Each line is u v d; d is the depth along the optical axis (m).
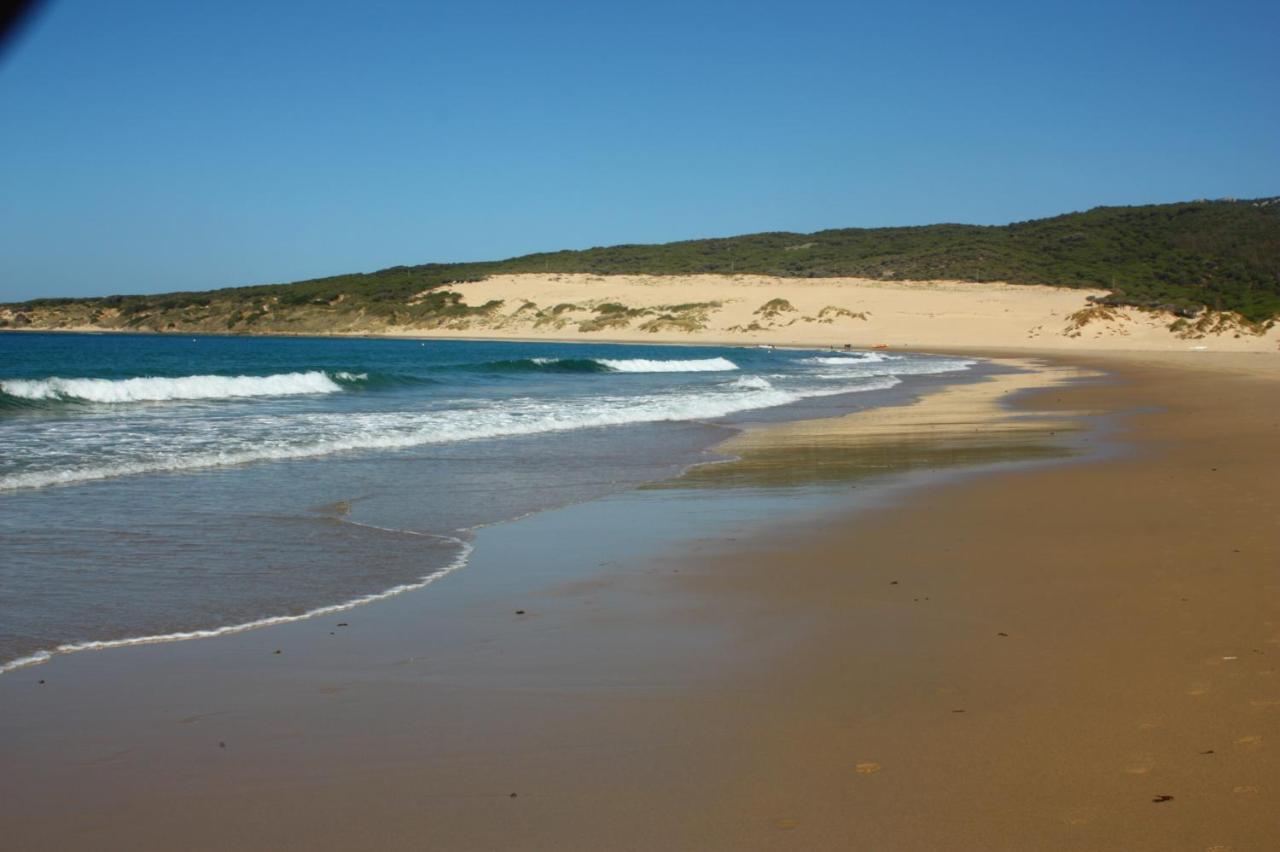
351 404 21.83
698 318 95.44
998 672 4.96
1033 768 3.84
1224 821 3.40
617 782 3.80
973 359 56.69
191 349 62.88
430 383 30.86
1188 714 4.33
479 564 7.61
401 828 3.47
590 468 12.88
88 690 4.84
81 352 54.88
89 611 6.22
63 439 14.20
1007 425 18.56
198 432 15.40
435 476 12.06
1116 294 98.69
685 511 9.86
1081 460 13.19
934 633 5.66
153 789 3.77
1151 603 6.15
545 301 105.69
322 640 5.67
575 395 26.06
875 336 85.81
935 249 130.88
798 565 7.46
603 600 6.55
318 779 3.85
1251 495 9.88
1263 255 109.50
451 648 5.52
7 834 3.43
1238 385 29.44
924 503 10.09
